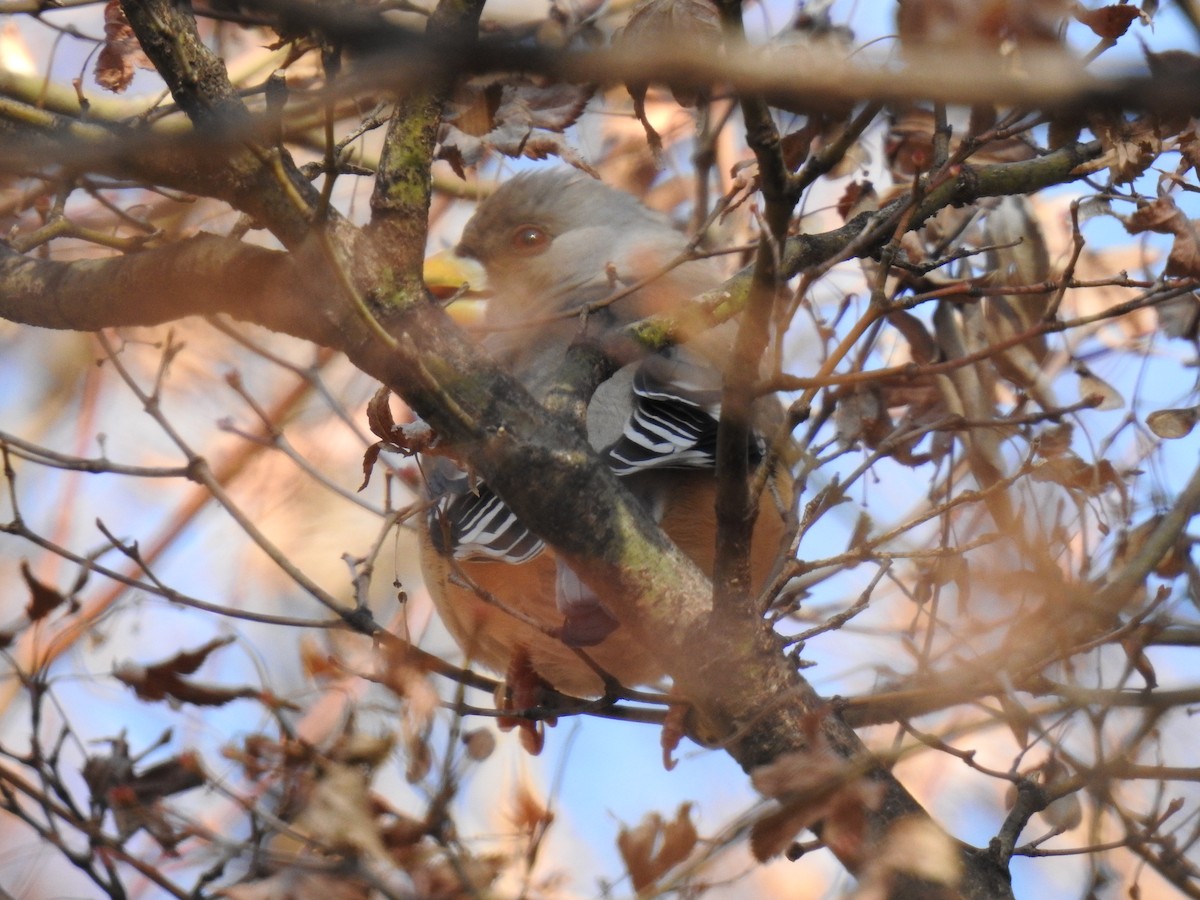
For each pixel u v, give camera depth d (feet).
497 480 19.30
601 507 19.38
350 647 21.50
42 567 38.37
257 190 18.83
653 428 26.07
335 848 18.90
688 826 19.08
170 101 30.99
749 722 19.19
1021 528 21.90
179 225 33.83
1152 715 22.02
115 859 20.62
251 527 22.25
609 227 34.96
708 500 26.61
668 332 20.68
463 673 21.58
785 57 20.83
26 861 28.94
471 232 35.70
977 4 18.69
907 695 20.81
